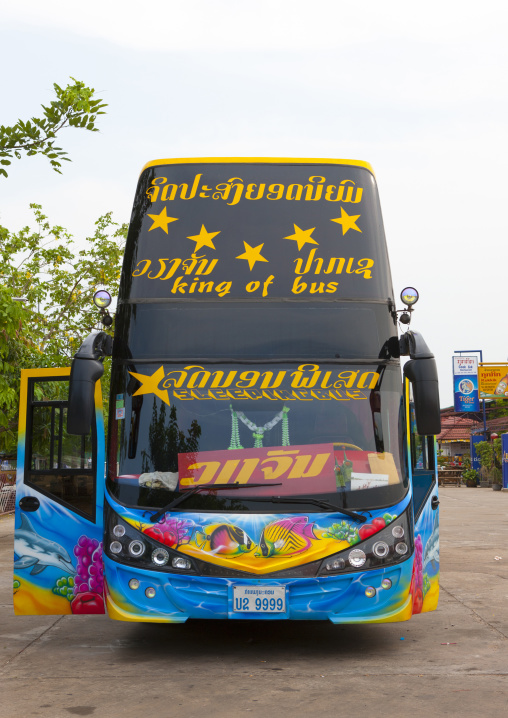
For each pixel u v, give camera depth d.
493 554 14.22
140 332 7.07
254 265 7.20
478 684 5.99
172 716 5.21
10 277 21.12
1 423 14.68
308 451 6.76
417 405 6.77
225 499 6.62
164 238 7.29
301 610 6.45
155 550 6.55
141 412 6.89
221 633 8.03
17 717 5.20
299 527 6.55
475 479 44.88
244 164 7.52
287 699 5.59
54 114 8.77
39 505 7.39
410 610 6.72
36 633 8.05
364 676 6.24
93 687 5.93
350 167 7.56
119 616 6.55
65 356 23.98
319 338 7.05
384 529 6.65
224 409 6.86
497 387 47.16
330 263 7.24
